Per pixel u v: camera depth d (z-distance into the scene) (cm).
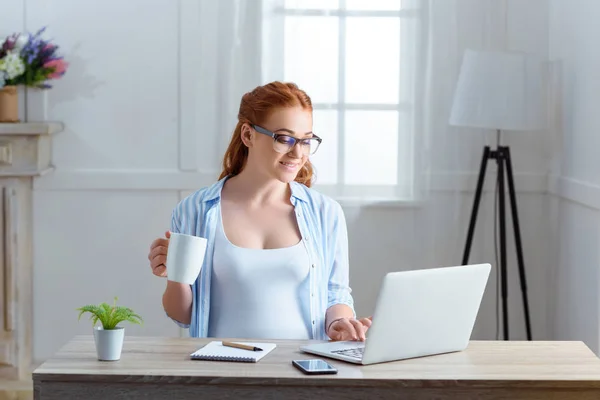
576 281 480
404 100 523
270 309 300
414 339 254
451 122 484
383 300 243
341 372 239
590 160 452
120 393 235
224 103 526
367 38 520
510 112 469
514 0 523
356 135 524
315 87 521
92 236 534
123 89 528
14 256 511
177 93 529
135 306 538
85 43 525
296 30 518
